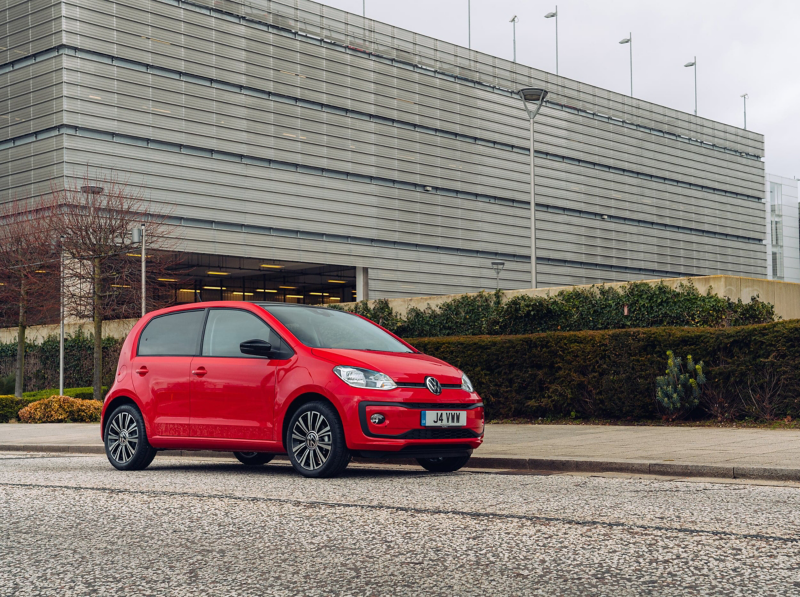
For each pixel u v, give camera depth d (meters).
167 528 5.21
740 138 75.50
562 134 61.59
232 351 8.27
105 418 9.09
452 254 55.38
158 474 8.27
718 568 4.00
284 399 7.70
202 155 44.19
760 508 5.72
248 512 5.72
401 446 7.25
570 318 17.84
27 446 12.47
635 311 17.11
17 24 41.34
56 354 31.31
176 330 8.87
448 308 19.69
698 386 13.15
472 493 6.50
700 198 70.88
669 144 68.94
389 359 7.68
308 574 4.00
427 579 3.88
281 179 47.28
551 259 60.38
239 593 3.69
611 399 13.85
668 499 6.16
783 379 12.37
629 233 65.31
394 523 5.23
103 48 40.78
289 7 48.09
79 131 39.88
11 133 41.44
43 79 40.19
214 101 44.69
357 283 51.47
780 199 81.75
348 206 50.19
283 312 8.36
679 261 68.62
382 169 51.78
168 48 43.09
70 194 32.81
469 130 56.50
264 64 46.72
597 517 5.38
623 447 9.63
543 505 5.88
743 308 16.75
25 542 4.87
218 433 8.12
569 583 3.77
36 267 28.41
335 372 7.46
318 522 5.30
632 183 65.94
